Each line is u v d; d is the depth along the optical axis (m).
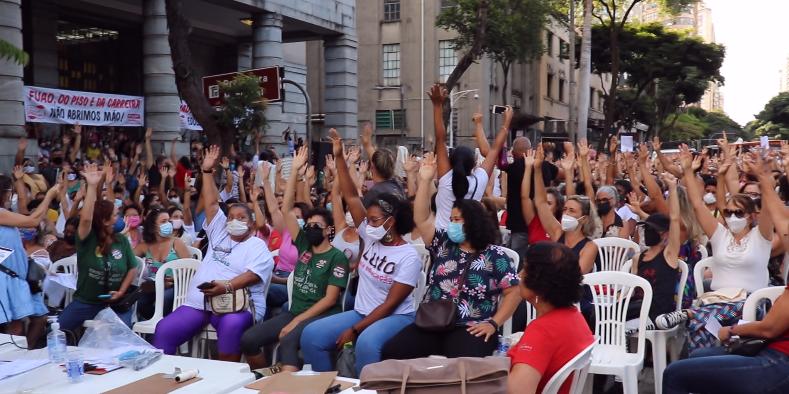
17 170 10.62
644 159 9.82
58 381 4.38
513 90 49.19
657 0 34.78
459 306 5.62
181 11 12.65
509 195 9.55
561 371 3.73
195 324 6.86
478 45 19.53
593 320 6.84
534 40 31.03
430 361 3.72
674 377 4.85
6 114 14.91
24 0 21.39
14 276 7.04
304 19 24.78
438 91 7.12
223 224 7.20
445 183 7.05
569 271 3.86
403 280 6.11
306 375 4.45
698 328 6.18
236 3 21.92
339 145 6.95
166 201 12.12
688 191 7.06
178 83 12.91
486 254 5.66
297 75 29.58
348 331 6.10
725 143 9.31
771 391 4.57
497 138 7.94
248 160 18.86
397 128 43.50
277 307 8.29
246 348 6.43
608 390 6.92
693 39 43.53
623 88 58.34
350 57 27.73
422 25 42.72
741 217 6.62
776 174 11.09
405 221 6.20
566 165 9.77
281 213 8.70
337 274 6.58
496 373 3.56
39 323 7.46
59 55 23.23
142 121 19.58
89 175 7.45
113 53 25.48
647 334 6.37
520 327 7.01
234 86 13.20
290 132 26.00
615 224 9.27
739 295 6.27
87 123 18.03
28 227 7.25
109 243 7.49
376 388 3.61
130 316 7.80
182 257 8.55
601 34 43.25
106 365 4.68
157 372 4.59
